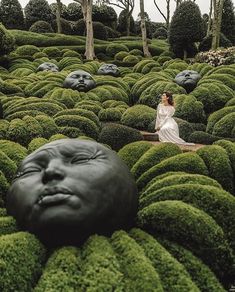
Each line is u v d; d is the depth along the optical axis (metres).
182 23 30.09
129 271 4.22
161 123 12.45
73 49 31.97
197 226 4.96
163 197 5.50
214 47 28.88
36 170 5.09
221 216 5.29
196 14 30.20
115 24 43.09
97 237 4.67
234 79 18.41
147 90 17.94
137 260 4.30
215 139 12.57
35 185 4.88
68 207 4.64
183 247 4.98
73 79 17.48
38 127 9.86
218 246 4.99
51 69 23.88
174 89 17.55
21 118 11.33
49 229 4.67
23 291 4.15
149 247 4.67
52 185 4.74
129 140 10.52
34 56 28.48
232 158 6.84
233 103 15.95
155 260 4.53
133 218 5.22
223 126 13.41
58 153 5.08
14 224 4.94
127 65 28.20
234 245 5.21
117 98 17.56
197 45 33.16
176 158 6.52
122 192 4.99
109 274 4.11
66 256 4.39
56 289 4.00
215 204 5.34
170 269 4.45
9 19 38.59
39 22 37.81
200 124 14.73
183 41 30.12
